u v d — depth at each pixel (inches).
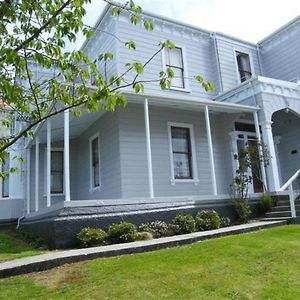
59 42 177.2
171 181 528.7
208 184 565.9
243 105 544.4
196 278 215.2
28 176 589.3
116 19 576.7
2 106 221.1
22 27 170.4
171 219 415.5
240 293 192.2
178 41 639.1
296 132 649.0
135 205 395.5
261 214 493.7
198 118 581.9
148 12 601.0
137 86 168.4
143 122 522.9
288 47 687.1
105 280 214.4
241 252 271.1
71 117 499.5
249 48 722.8
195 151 564.7
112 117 520.4
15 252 331.6
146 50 595.8
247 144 536.1
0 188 617.0
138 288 200.2
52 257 259.3
